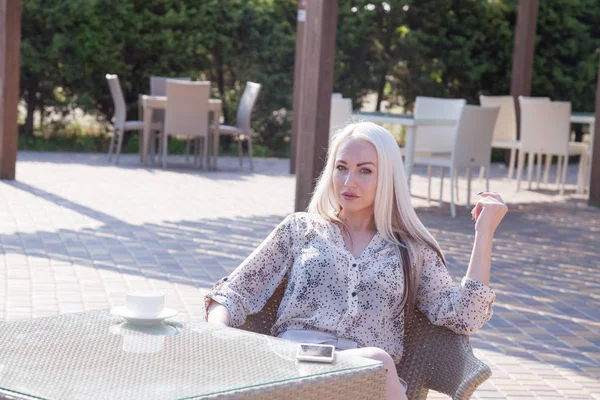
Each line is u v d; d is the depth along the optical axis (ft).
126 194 31.50
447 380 8.34
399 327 8.73
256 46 52.26
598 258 24.16
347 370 6.48
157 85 46.39
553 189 39.68
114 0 48.93
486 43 55.77
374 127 8.99
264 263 9.15
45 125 50.93
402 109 57.06
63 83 49.98
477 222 8.50
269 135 53.52
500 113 39.81
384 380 6.67
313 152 26.76
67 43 48.49
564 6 55.42
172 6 51.06
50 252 20.95
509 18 55.98
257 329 9.14
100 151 49.47
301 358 6.64
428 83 54.85
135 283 18.34
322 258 8.84
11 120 33.24
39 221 25.03
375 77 54.80
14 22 32.73
